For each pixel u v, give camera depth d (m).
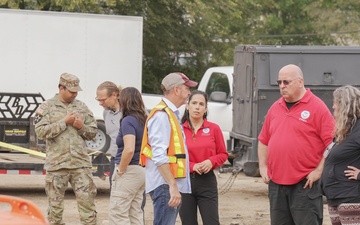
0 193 17.89
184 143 8.98
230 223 14.38
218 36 33.28
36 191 18.41
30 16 19.73
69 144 11.09
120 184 10.43
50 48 19.89
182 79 8.94
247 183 20.22
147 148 9.01
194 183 10.30
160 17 31.14
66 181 11.16
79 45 20.08
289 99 9.70
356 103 8.94
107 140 20.08
